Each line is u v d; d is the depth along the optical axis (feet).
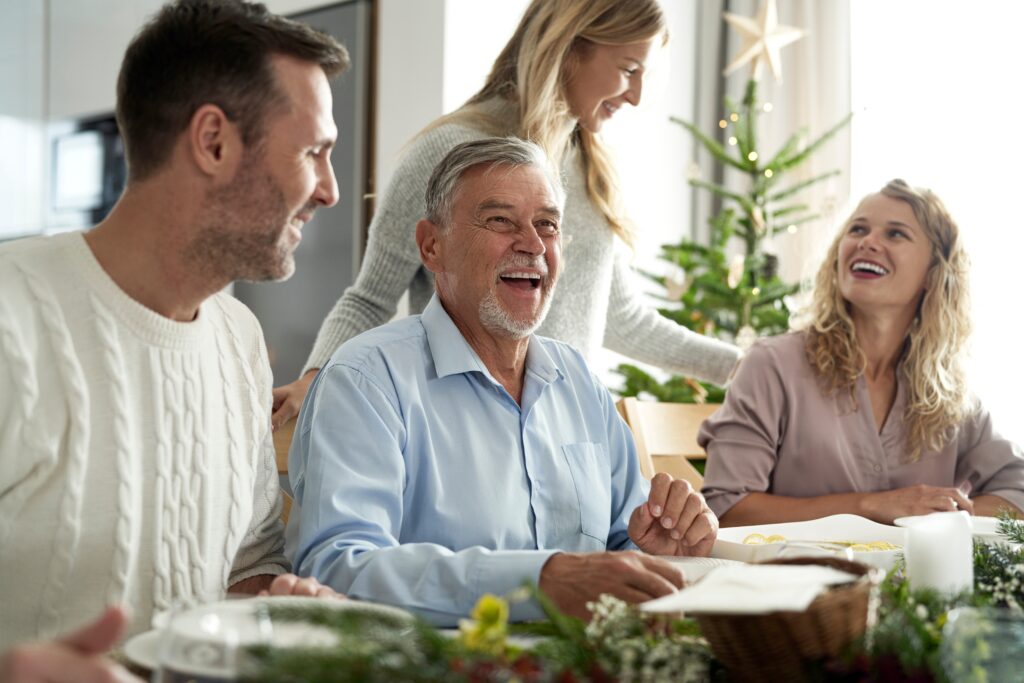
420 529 4.44
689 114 14.35
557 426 4.87
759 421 6.64
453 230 4.78
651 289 13.89
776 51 12.48
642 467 6.71
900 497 5.93
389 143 11.66
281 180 3.50
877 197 6.86
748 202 11.80
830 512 6.03
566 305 6.52
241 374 4.13
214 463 3.88
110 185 13.50
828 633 2.36
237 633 2.09
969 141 12.19
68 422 3.45
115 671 1.99
